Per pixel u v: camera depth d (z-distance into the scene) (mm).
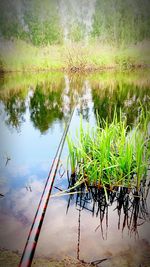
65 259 687
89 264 669
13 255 709
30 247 632
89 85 4895
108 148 1114
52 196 1036
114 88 4387
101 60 7996
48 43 7508
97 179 1128
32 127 2164
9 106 3131
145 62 7996
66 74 7090
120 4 7391
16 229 826
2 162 1397
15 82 5238
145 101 3113
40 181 1173
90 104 3158
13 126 2213
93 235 797
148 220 896
